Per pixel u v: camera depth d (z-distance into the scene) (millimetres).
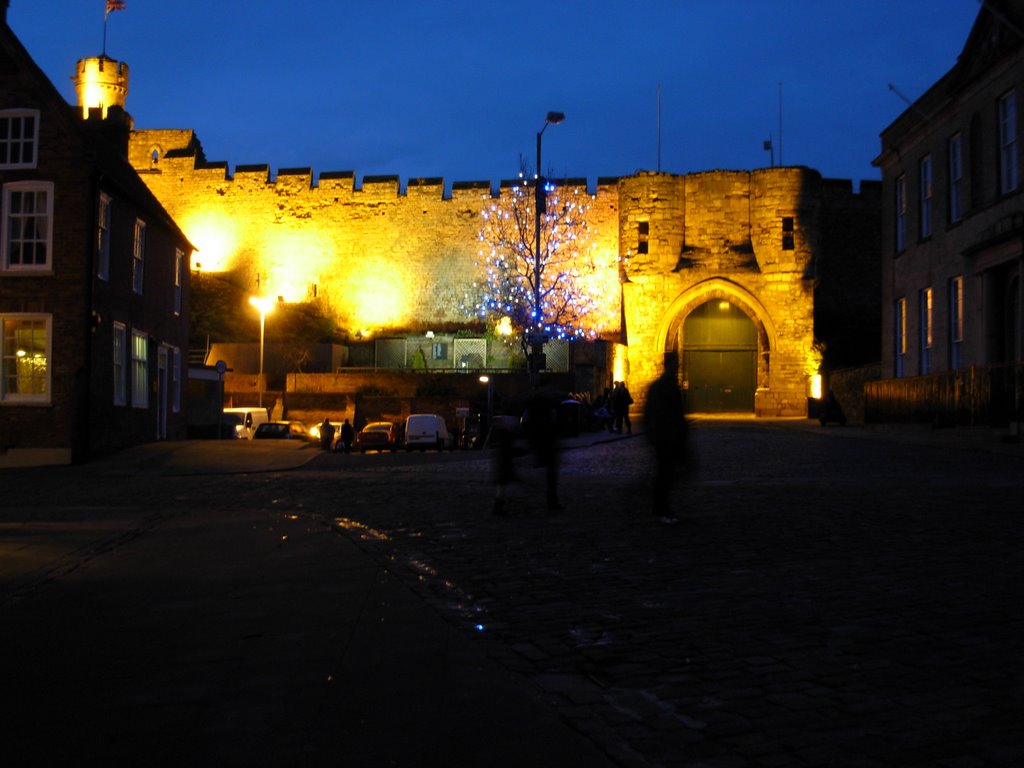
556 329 53688
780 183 48562
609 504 13016
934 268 29234
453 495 14617
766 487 14453
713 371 49812
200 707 5000
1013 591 7379
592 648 6082
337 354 55406
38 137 23656
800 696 5121
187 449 25781
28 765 4281
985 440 22812
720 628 6508
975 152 26797
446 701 5070
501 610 7125
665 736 4594
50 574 8539
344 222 65062
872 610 6898
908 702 4984
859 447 23547
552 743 4504
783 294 48281
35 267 23516
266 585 8031
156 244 29062
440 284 63656
